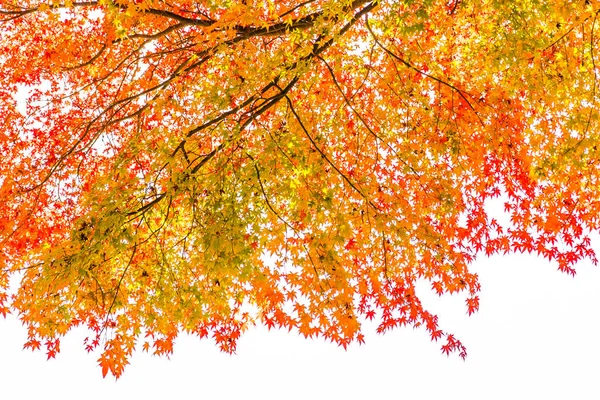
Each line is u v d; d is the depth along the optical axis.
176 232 7.36
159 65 9.67
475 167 8.01
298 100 7.76
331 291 6.70
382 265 7.64
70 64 9.37
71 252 6.32
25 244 8.91
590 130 6.56
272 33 7.32
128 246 6.75
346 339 6.98
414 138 7.73
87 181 9.56
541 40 6.56
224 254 5.85
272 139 6.21
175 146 6.43
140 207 6.41
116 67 9.09
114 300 6.54
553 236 7.71
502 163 7.95
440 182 7.66
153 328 7.09
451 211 7.89
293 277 6.85
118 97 9.81
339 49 8.18
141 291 7.07
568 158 6.67
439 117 7.71
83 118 9.77
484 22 7.35
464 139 7.82
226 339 7.54
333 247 6.58
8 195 8.90
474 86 7.83
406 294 7.68
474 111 7.30
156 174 6.41
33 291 6.40
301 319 6.94
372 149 8.08
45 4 7.14
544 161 6.95
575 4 5.75
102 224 6.09
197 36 8.58
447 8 7.47
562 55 6.70
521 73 6.75
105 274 6.78
